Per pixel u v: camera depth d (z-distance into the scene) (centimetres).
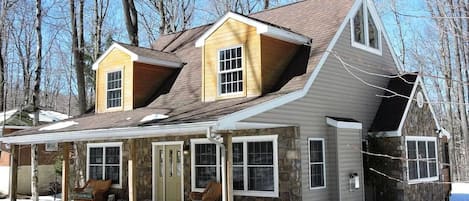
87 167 1739
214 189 1305
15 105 3875
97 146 1716
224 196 1027
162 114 1254
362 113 1480
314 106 1282
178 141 1468
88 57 2950
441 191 1691
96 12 2623
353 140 1378
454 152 2284
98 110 1658
